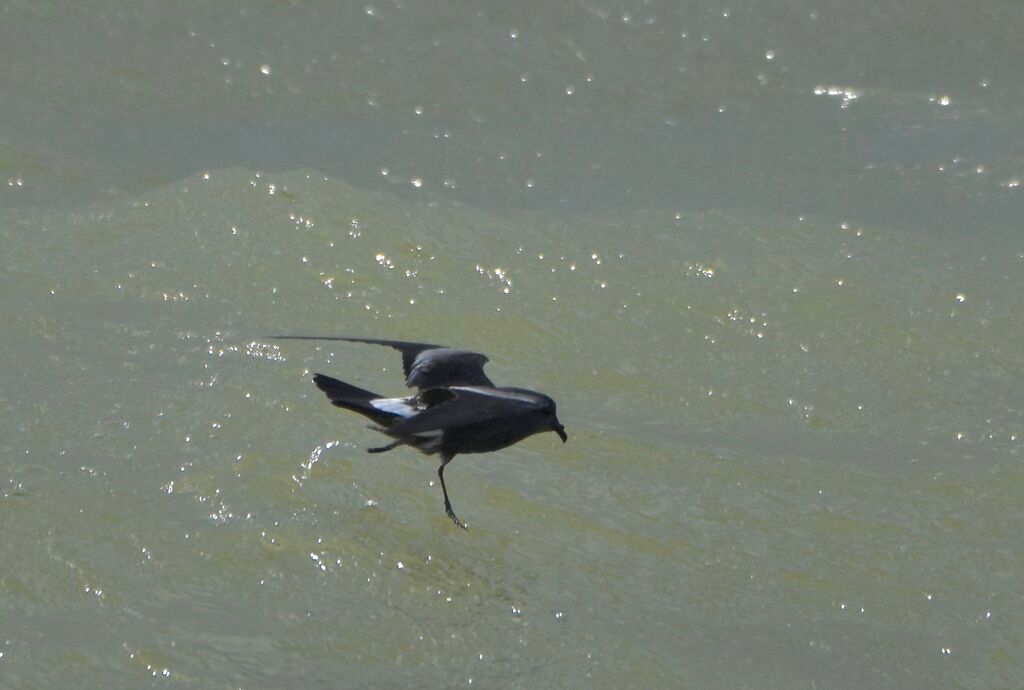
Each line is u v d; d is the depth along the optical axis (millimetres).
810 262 17516
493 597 11156
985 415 14984
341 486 12227
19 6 22047
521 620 10930
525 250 17234
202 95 21047
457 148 20266
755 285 16953
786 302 16719
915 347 16156
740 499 13047
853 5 23062
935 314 16719
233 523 11617
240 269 16062
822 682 10594
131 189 18359
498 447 10109
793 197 19250
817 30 22891
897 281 17297
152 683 9867
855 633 11281
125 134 19891
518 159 20062
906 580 12016
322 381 9922
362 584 11125
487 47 22406
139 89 20969
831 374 15570
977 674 10891
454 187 19188
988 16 23016
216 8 22516
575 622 10984
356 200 17406
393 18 22672
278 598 10891
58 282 15609
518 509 12398
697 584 11703
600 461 13422
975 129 21125
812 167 20156
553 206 18766
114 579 10891
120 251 16312
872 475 13688
